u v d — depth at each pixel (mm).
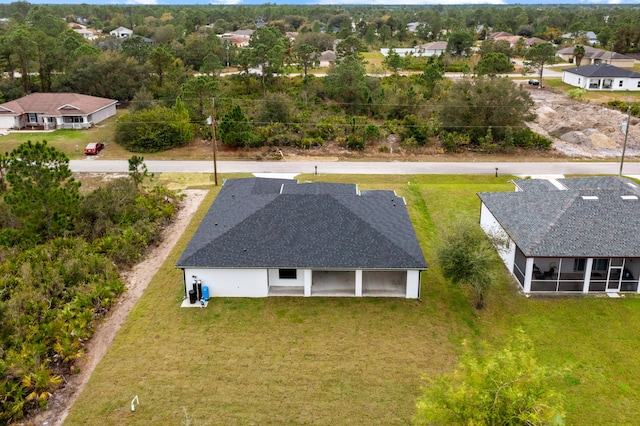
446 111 58812
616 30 127000
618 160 53594
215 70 88688
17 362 20125
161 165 51281
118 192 37406
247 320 25219
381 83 82125
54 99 68125
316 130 58781
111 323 25062
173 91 75625
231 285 27078
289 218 28953
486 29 162000
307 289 27266
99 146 56062
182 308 26250
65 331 22938
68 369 21656
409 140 56250
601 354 22766
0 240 31703
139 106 67375
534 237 27672
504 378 14539
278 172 48688
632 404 19812
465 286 28500
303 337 23891
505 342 23609
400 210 32375
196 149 56750
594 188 33156
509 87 57562
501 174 48625
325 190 33219
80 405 19703
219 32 166500
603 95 84000
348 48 98812
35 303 24484
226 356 22547
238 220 29188
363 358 22469
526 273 27406
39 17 118812
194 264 26500
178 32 135375
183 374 21406
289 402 19875
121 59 81062
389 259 26719
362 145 56125
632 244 26766
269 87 81500
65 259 29359
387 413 19359
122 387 20656
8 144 58156
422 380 21125
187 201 41281
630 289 27625
